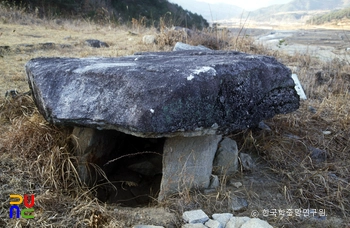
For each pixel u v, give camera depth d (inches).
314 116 156.9
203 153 107.2
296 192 110.1
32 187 99.3
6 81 163.3
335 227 98.6
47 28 328.8
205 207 99.9
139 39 298.2
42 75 104.3
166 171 105.3
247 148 130.0
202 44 269.1
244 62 104.8
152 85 89.0
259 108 104.2
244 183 112.6
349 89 203.9
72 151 112.2
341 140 141.8
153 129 84.9
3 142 113.9
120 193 116.3
